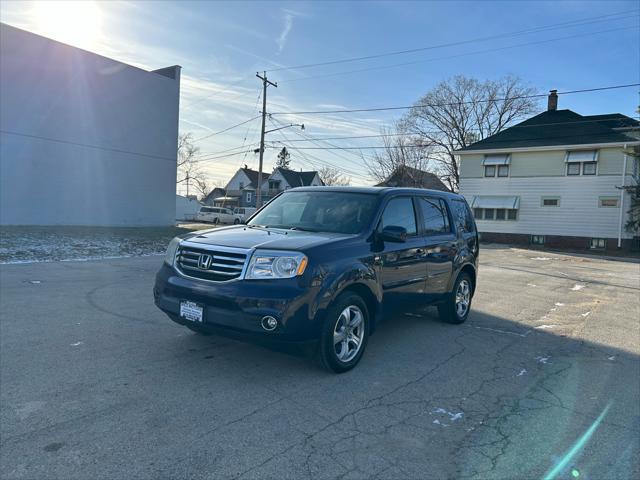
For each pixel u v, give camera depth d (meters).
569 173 28.70
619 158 27.05
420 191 5.85
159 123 26.55
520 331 6.36
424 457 2.92
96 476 2.53
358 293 4.52
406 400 3.78
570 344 5.78
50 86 21.19
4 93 19.59
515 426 3.41
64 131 21.92
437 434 3.23
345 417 3.41
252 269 3.82
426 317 6.92
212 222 46.53
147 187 26.14
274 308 3.67
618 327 6.85
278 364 4.42
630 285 12.08
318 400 3.68
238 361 4.46
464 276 6.56
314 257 3.91
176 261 4.31
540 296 9.59
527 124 33.31
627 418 3.62
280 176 72.75
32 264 11.23
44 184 21.31
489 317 7.20
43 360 4.33
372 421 3.37
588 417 3.62
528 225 30.16
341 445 3.00
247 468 2.68
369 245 4.55
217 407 3.46
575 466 2.89
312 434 3.12
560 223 29.03
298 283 3.76
